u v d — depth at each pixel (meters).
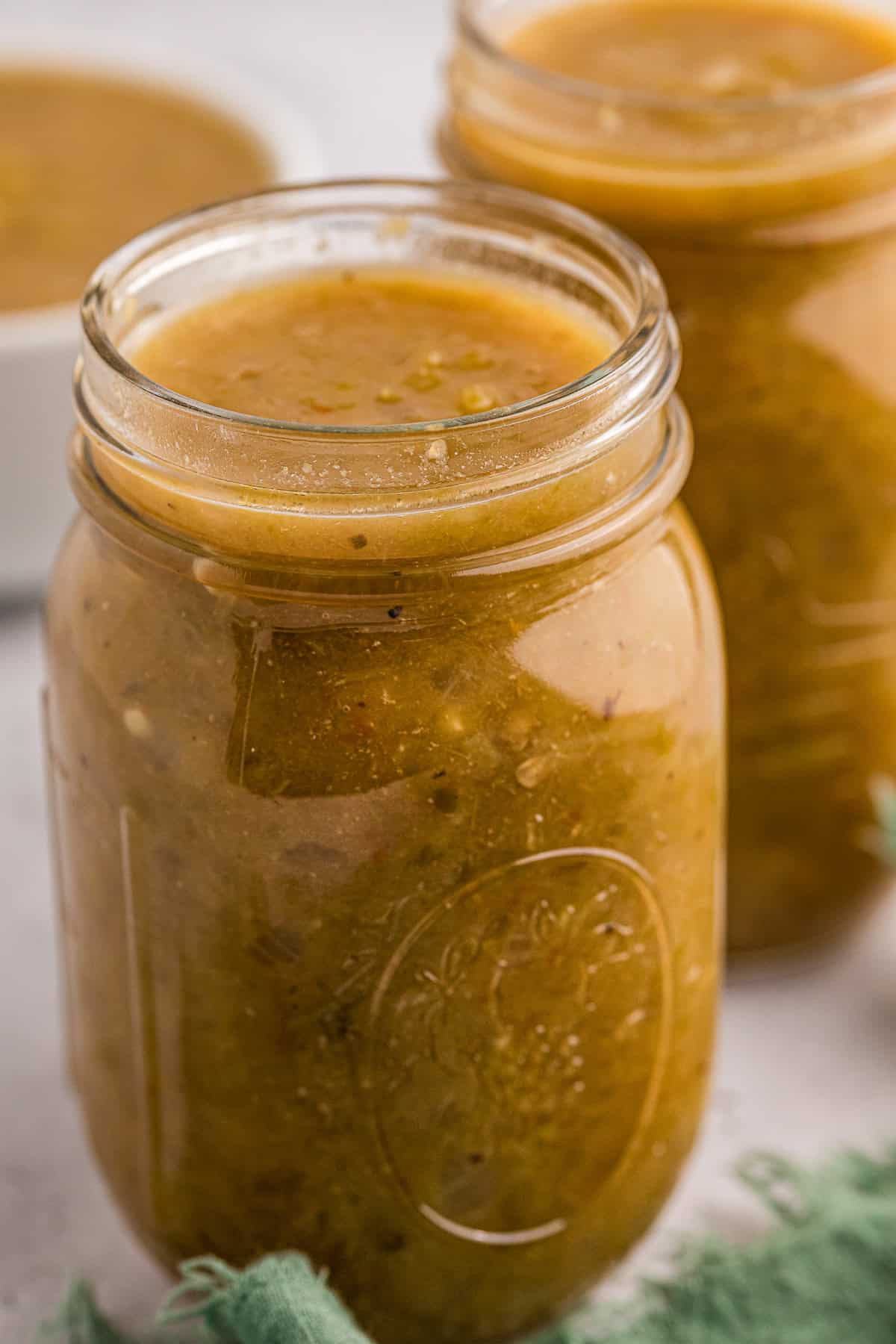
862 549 0.45
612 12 0.48
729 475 0.44
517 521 0.36
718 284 0.43
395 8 0.77
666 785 0.38
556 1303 0.41
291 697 0.36
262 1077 0.39
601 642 0.37
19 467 0.53
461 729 0.37
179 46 0.74
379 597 0.36
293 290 0.40
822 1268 0.43
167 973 0.39
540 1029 0.39
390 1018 0.38
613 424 0.36
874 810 0.47
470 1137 0.39
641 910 0.39
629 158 0.43
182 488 0.36
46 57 0.63
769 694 0.46
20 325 0.51
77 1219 0.44
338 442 0.35
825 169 0.43
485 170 0.45
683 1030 0.41
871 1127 0.46
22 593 0.56
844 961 0.49
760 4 0.48
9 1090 0.46
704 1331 0.42
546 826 0.37
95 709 0.38
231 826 0.37
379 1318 0.40
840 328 0.43
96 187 0.59
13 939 0.49
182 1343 0.42
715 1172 0.45
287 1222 0.40
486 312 0.40
